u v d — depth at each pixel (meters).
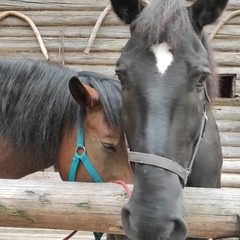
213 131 1.97
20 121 1.81
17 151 1.86
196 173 1.83
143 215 1.17
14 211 1.42
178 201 1.22
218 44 4.32
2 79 1.85
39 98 1.80
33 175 3.31
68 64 4.33
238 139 4.21
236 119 4.25
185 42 1.32
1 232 3.79
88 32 4.33
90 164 1.72
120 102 1.71
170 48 1.29
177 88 1.26
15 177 1.91
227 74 4.32
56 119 1.79
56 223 1.43
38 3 4.39
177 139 1.26
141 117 1.27
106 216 1.39
